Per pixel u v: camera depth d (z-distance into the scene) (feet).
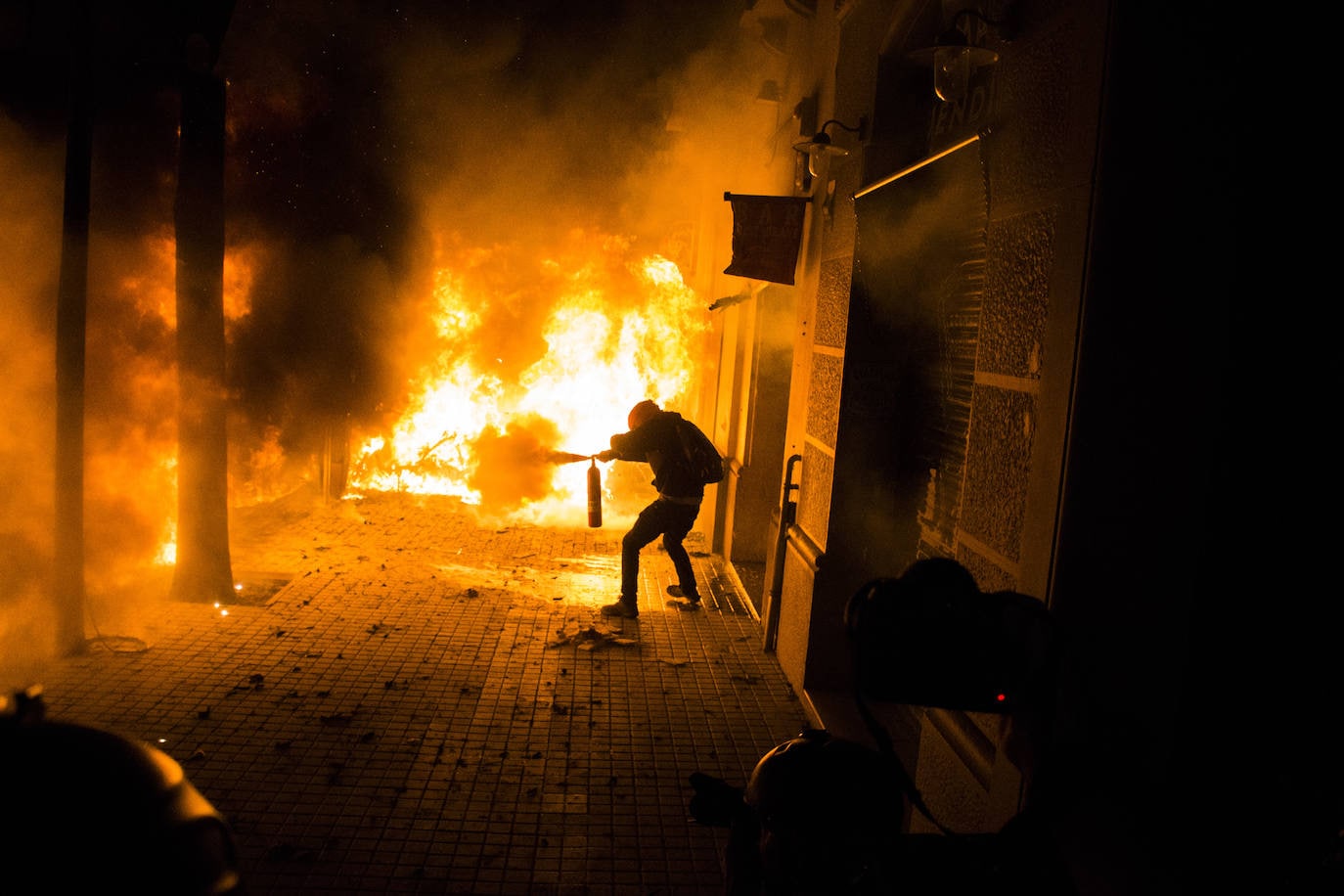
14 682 19.21
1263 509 8.91
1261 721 8.89
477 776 16.63
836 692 20.67
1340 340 8.64
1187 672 9.11
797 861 6.61
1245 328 8.92
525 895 13.34
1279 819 8.44
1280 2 8.85
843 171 20.74
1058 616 9.68
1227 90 9.07
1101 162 9.50
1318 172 8.80
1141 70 9.34
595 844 14.75
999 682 6.60
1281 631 8.82
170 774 4.75
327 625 23.70
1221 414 8.99
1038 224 11.11
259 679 19.86
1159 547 9.34
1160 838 8.68
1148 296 9.36
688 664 22.75
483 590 27.45
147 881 4.23
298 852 13.96
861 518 20.07
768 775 6.91
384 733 18.06
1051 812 6.53
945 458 17.38
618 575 30.09
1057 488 9.82
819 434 21.59
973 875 6.46
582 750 17.92
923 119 18.52
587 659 22.57
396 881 13.46
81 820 4.18
